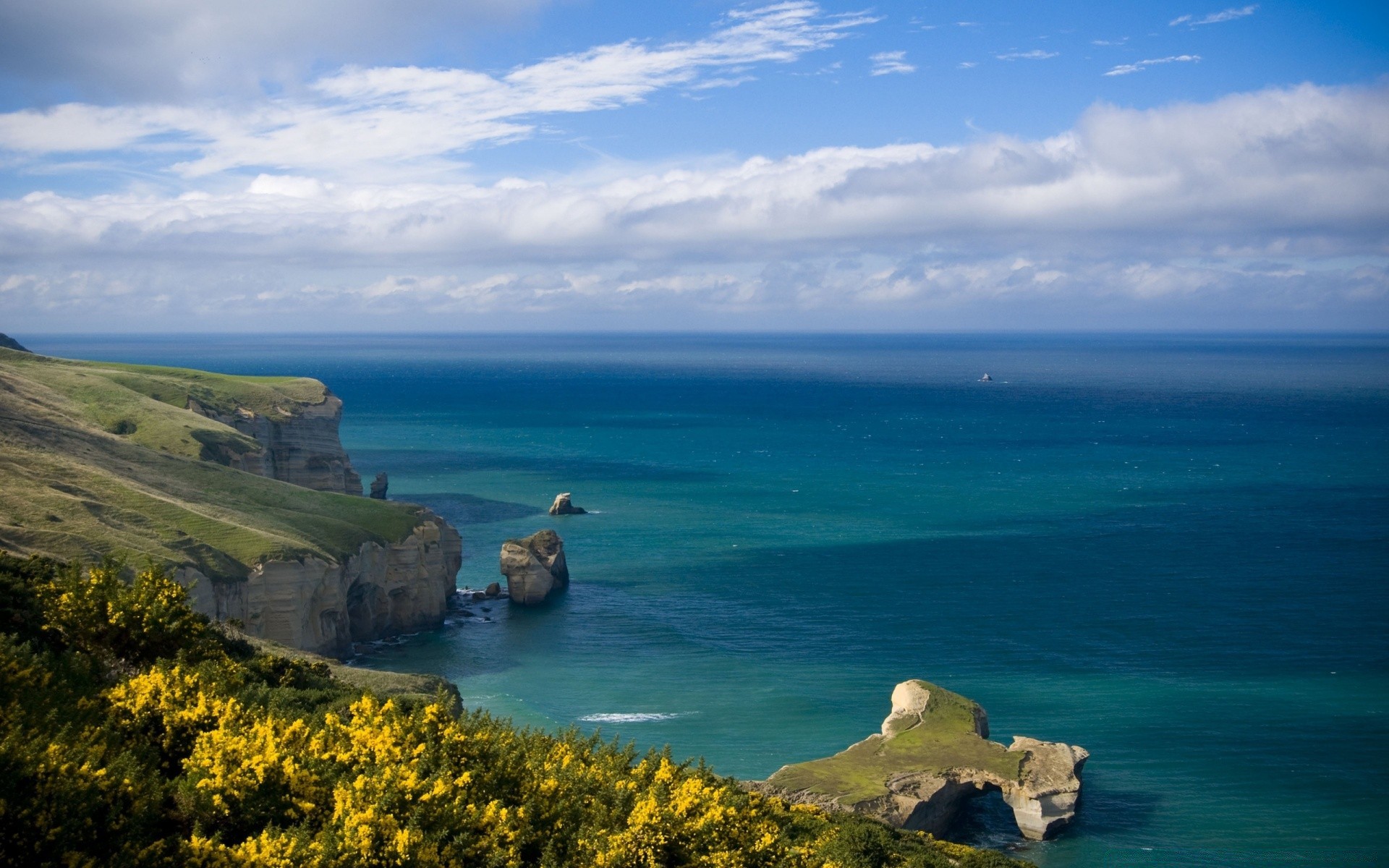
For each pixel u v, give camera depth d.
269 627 74.94
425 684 51.84
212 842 18.16
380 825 19.34
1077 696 75.50
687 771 28.41
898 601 100.50
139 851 17.11
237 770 20.27
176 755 22.55
